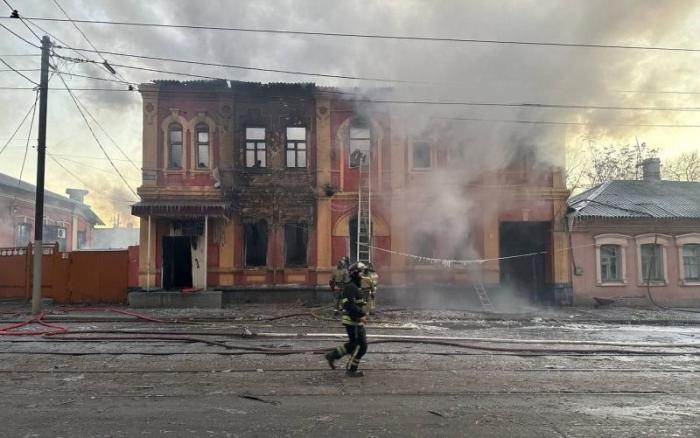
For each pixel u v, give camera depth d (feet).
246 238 64.54
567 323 47.44
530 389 22.41
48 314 50.80
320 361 27.86
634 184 74.74
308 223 64.49
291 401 20.04
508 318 50.24
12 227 93.40
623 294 64.18
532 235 67.97
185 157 63.52
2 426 16.92
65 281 63.16
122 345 32.81
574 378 24.63
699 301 64.90
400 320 47.93
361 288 24.98
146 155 63.05
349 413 18.49
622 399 20.95
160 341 34.30
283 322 45.50
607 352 31.58
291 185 64.34
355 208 63.87
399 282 62.80
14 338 35.40
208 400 20.12
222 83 63.46
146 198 62.85
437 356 29.81
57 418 17.79
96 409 18.88
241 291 62.59
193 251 62.64
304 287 62.95
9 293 65.67
